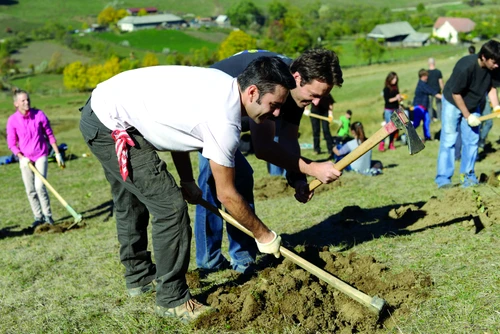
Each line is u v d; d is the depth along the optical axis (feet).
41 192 31.01
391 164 40.01
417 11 532.32
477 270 15.74
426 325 13.50
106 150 14.12
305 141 60.95
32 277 20.15
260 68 12.64
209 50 366.43
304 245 19.34
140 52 363.97
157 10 539.29
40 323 15.78
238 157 17.29
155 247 14.37
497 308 13.67
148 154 13.80
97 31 445.37
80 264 21.15
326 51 14.73
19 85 281.74
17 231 30.91
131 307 16.03
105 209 35.42
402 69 187.21
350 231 21.01
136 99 13.30
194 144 13.25
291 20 428.56
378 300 13.52
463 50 260.62
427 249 17.81
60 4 575.38
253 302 14.34
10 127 30.63
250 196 17.80
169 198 13.89
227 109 12.73
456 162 37.65
